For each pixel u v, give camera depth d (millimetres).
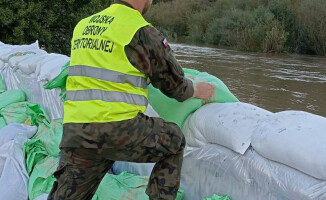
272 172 2492
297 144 2355
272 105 10781
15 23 11273
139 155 2199
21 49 6422
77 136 2125
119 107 2121
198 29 39031
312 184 2283
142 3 2320
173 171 2309
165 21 43812
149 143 2184
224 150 2867
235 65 19141
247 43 28984
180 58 21531
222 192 2875
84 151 2146
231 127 2803
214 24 34781
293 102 11203
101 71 2158
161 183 2311
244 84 13742
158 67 2240
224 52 26562
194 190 3141
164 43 2232
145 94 2242
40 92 5105
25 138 4148
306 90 12938
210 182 2979
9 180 3533
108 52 2160
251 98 11555
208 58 22016
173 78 2307
